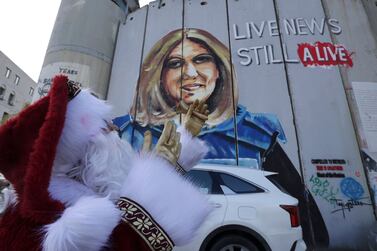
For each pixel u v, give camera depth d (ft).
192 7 28.53
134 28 30.40
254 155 22.18
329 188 20.33
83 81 27.07
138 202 2.19
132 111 26.43
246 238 10.64
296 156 21.56
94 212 1.82
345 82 23.36
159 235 2.12
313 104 22.90
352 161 20.90
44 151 1.96
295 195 20.44
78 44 28.07
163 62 27.12
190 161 3.17
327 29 25.40
